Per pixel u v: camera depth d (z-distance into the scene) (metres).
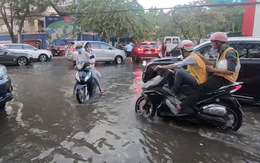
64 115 4.82
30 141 3.63
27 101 5.87
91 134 3.89
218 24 29.20
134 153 3.29
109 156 3.21
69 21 24.59
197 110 4.06
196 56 3.96
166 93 4.35
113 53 15.20
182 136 3.85
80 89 5.63
